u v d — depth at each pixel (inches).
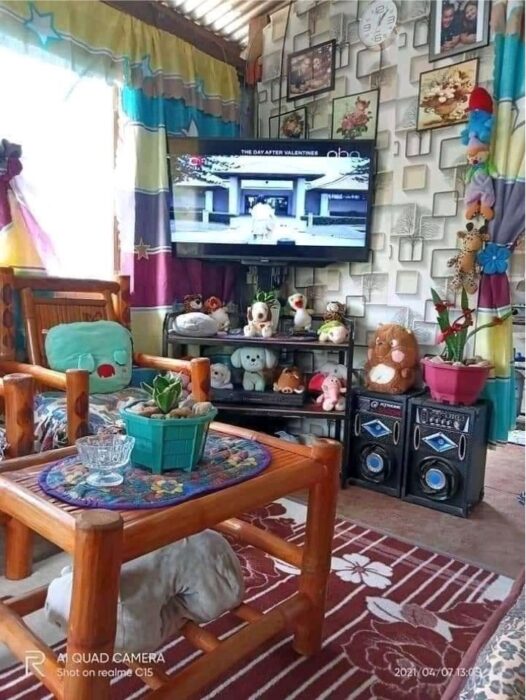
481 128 83.8
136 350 101.0
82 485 40.5
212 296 112.9
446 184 92.0
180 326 95.5
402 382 92.2
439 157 92.4
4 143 77.0
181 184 100.5
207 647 44.9
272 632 45.9
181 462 44.4
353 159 97.9
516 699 24.0
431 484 86.5
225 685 45.8
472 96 84.0
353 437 95.9
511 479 103.2
